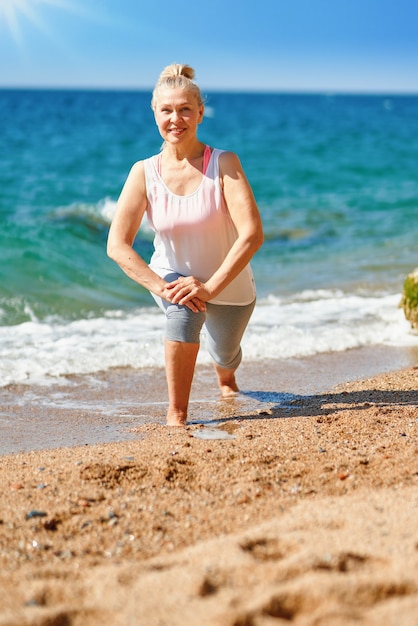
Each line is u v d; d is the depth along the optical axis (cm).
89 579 264
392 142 3625
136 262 459
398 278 1040
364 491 343
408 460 381
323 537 283
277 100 15900
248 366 629
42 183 1862
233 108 9619
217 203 457
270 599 240
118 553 291
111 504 332
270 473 366
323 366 633
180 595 246
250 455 390
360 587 245
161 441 424
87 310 838
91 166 2286
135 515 322
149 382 585
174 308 461
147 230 1280
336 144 3466
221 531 309
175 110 447
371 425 450
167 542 300
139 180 468
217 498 339
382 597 244
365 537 282
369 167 2509
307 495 342
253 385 574
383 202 1773
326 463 379
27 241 1084
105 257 1098
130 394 555
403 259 1184
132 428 476
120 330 736
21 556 286
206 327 509
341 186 2061
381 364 644
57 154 2606
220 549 277
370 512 309
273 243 1328
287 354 665
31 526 309
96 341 686
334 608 235
